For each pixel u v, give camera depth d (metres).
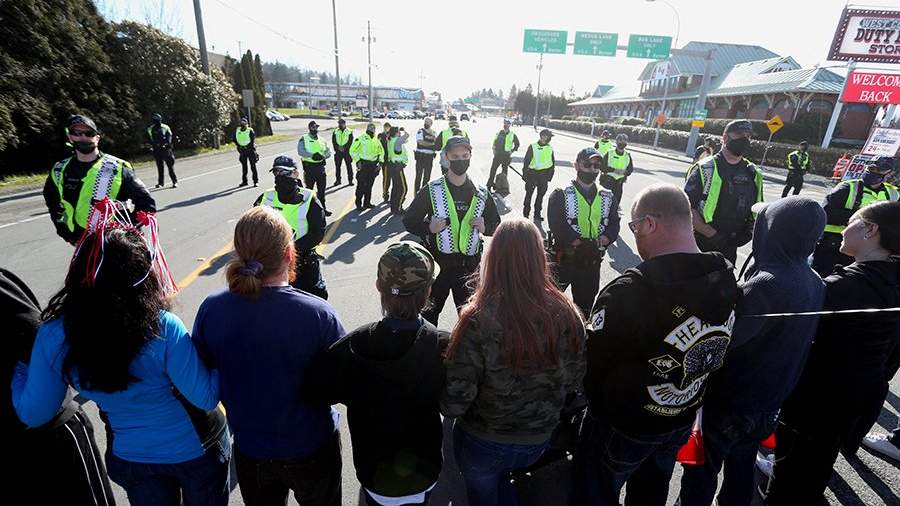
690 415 1.83
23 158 11.65
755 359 1.90
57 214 3.69
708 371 1.71
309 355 1.58
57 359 1.37
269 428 1.61
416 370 1.49
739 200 3.76
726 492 2.13
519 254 1.55
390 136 9.48
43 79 11.93
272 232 1.59
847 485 2.62
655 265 1.67
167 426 1.56
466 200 3.29
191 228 7.50
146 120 16.31
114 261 1.33
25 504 1.54
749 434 2.02
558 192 3.69
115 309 1.32
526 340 1.52
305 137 8.59
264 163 15.94
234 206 9.09
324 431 1.74
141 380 1.45
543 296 1.56
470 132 41.72
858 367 2.02
